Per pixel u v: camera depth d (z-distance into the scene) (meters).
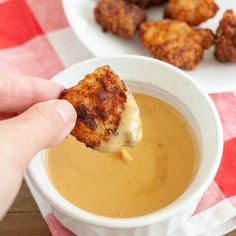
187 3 0.32
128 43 0.31
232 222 0.24
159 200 0.21
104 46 0.31
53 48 0.32
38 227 0.24
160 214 0.19
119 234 0.20
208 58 0.31
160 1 0.34
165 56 0.29
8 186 0.17
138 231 0.20
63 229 0.24
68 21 0.31
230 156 0.26
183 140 0.23
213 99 0.29
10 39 0.32
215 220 0.24
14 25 0.33
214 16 0.33
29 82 0.21
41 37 0.32
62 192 0.21
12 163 0.17
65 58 0.31
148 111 0.24
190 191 0.20
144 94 0.25
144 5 0.33
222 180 0.25
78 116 0.20
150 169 0.22
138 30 0.32
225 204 0.24
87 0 0.32
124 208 0.21
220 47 0.29
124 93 0.21
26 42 0.32
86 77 0.21
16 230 0.24
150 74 0.24
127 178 0.22
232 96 0.29
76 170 0.22
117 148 0.20
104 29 0.31
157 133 0.23
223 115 0.28
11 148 0.17
